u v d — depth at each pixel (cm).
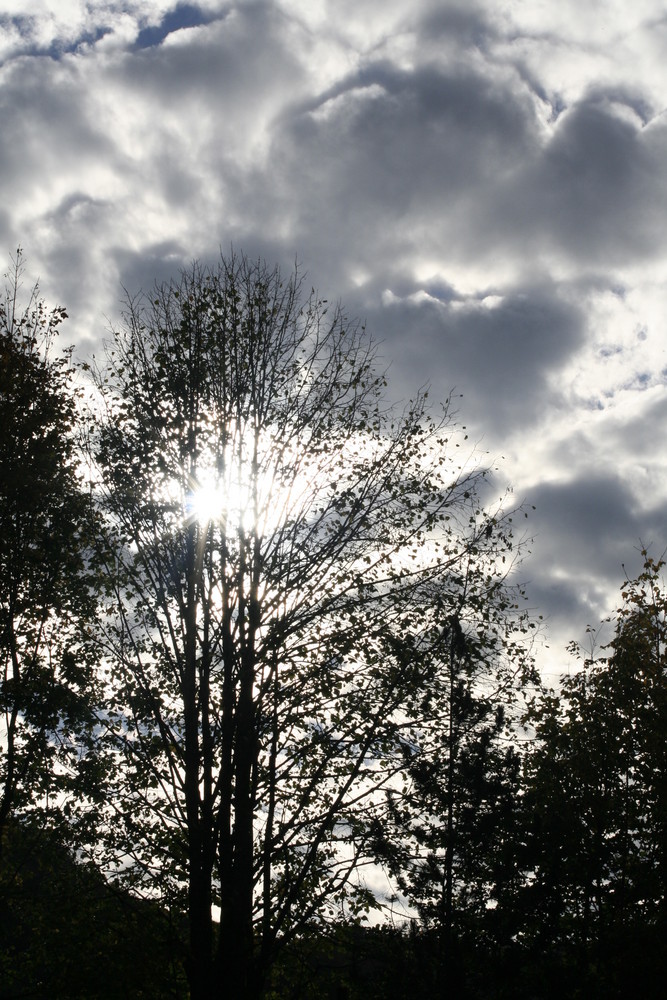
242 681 1767
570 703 2792
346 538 1856
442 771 1769
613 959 2372
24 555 2069
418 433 1883
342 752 1759
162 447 1861
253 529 1845
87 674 1975
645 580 2866
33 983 1983
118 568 1889
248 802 1705
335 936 1762
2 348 2169
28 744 1952
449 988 2005
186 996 1797
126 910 1748
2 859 2006
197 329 1906
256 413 1909
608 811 2525
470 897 2177
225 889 1636
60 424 2205
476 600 1789
